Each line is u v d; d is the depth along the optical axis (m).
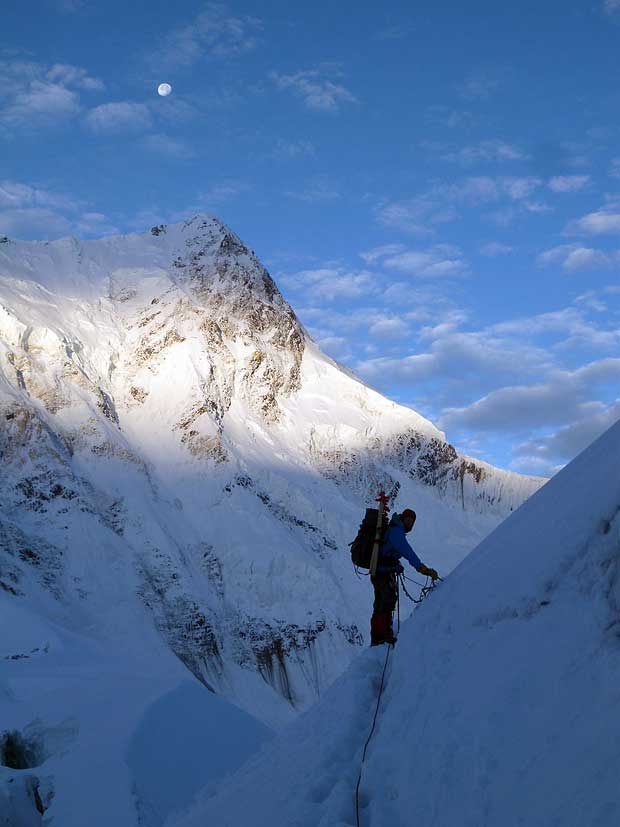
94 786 12.29
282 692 114.44
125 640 102.50
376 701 7.58
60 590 106.56
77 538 114.38
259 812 7.27
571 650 5.37
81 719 15.42
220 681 108.81
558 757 4.82
